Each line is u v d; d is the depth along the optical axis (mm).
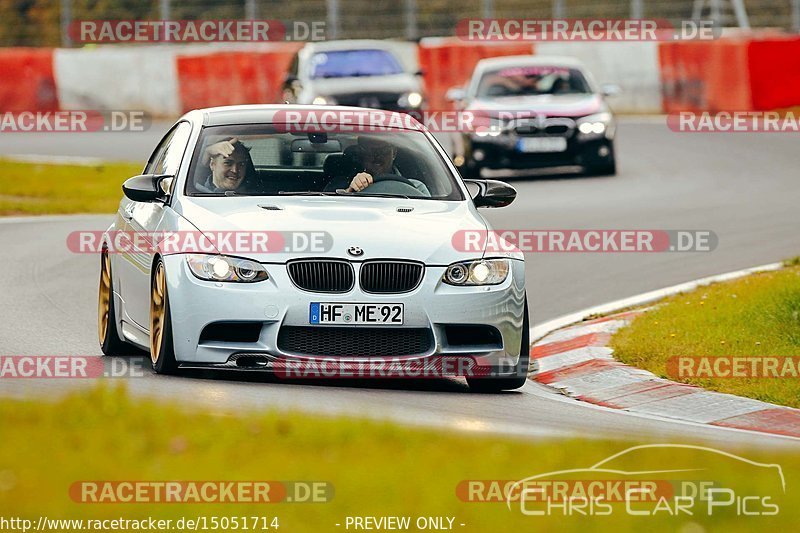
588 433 22656
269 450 18422
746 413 27688
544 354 33562
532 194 66938
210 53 107625
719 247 50219
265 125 31578
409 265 27609
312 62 85750
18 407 20781
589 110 72812
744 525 15633
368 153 31297
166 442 18562
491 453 18609
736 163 77250
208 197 29703
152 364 28844
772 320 35219
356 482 16844
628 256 48812
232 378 28500
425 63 106438
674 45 102938
